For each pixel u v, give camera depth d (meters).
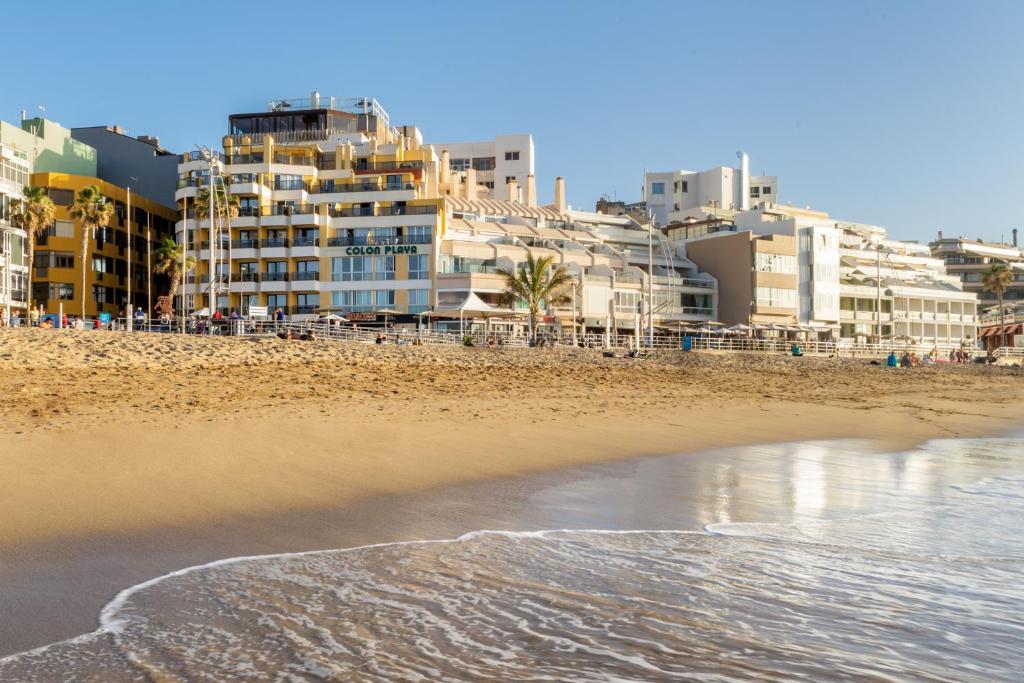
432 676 4.55
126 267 81.69
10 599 5.89
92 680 4.45
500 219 91.62
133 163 92.56
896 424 23.19
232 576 6.55
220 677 4.51
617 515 9.49
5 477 10.24
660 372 45.50
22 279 66.69
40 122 80.19
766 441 18.27
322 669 4.63
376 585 6.32
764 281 91.12
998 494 11.30
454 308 60.38
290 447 13.58
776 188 139.38
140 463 11.52
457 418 19.47
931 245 147.12
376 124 93.12
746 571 6.96
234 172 78.44
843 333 98.25
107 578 6.47
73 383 24.09
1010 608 6.06
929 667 4.90
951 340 107.19
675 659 4.91
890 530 8.79
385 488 10.85
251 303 76.81
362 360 37.28
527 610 5.77
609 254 90.38
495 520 9.07
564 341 63.97
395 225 75.69
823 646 5.21
